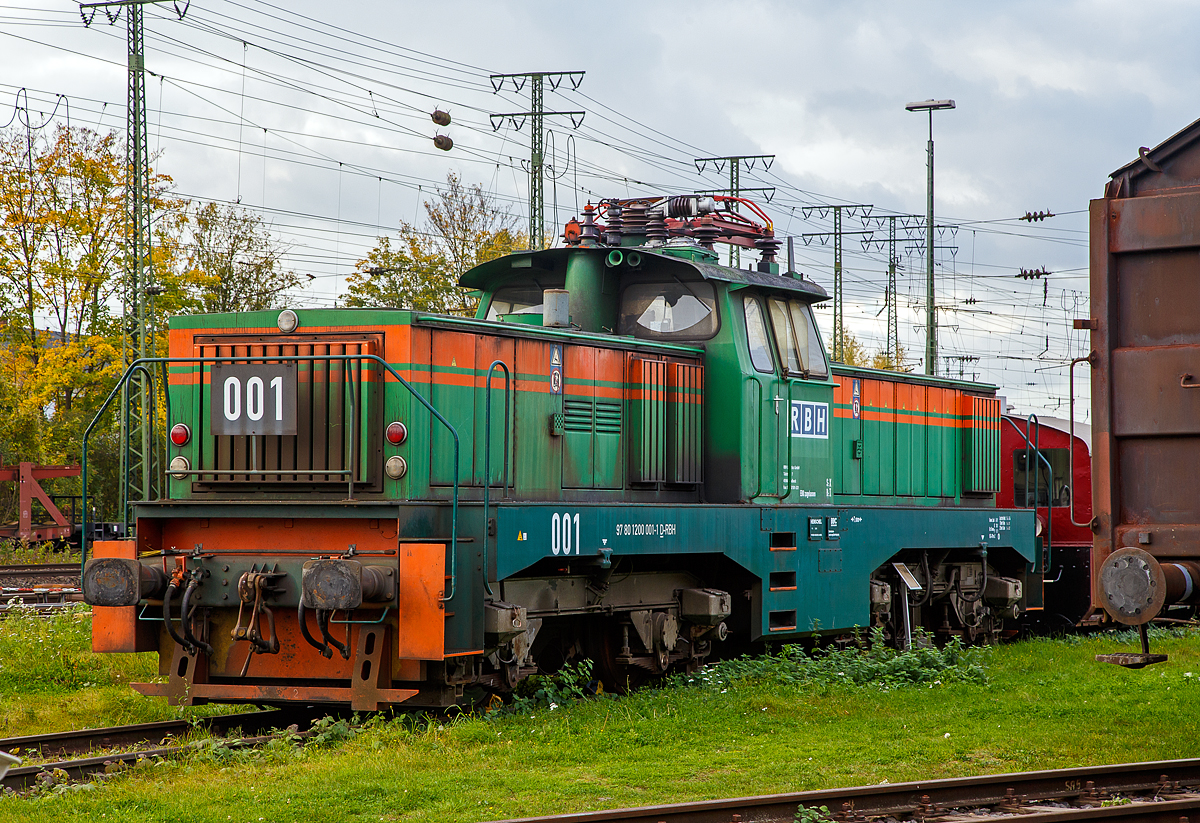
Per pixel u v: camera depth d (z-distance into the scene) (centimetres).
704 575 1185
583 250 1132
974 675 1130
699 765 756
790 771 743
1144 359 723
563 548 942
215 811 629
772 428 1193
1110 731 882
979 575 1537
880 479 1405
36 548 2880
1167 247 715
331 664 872
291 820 619
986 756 798
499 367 972
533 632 957
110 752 781
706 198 1232
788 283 1237
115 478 3503
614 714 898
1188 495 713
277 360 891
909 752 798
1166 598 688
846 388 1350
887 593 1325
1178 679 1115
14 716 930
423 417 898
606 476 1073
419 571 827
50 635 1214
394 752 766
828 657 1165
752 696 980
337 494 889
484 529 870
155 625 916
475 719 863
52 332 3512
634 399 1098
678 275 1154
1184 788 707
